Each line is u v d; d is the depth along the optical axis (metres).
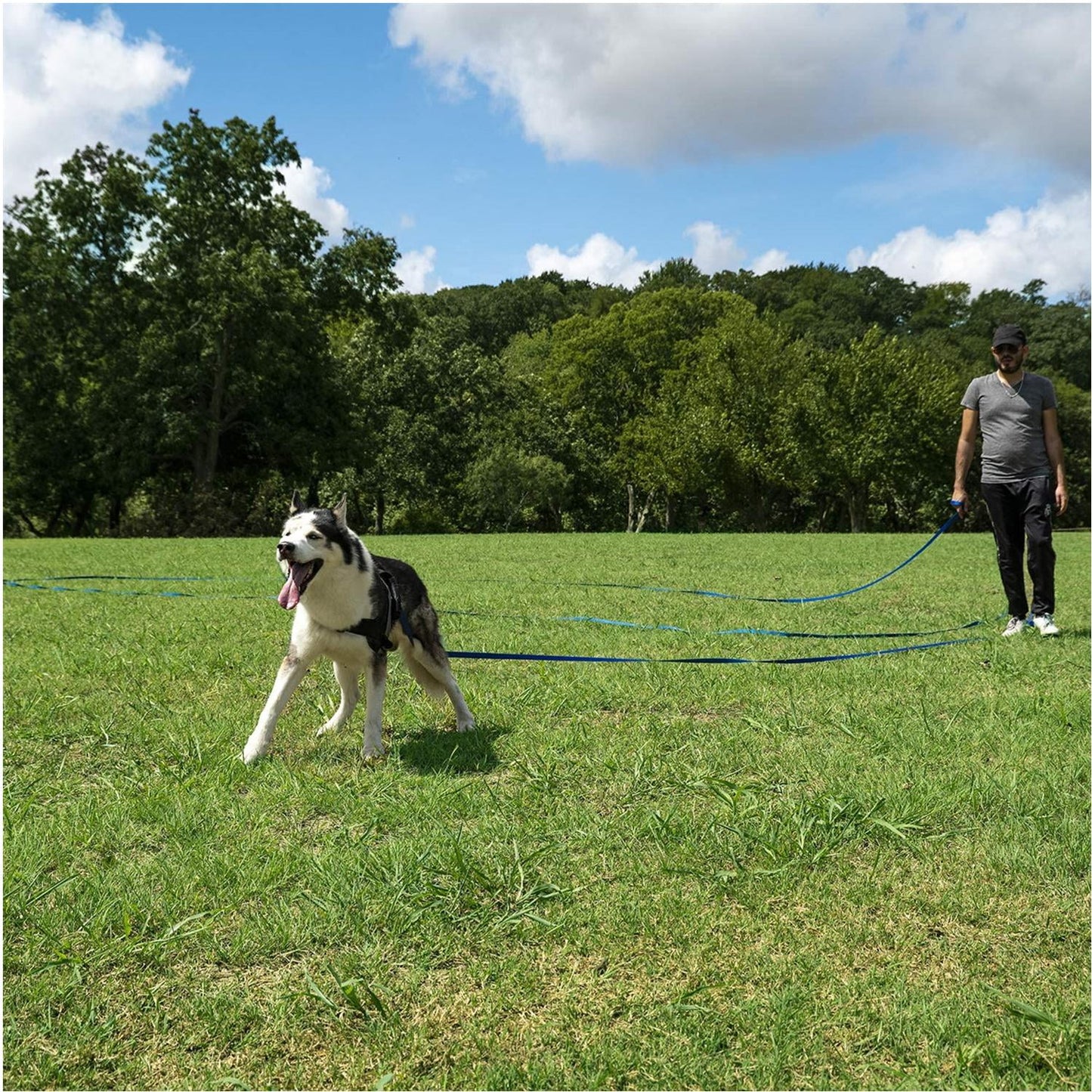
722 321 53.31
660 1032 2.25
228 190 37.62
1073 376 66.31
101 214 36.16
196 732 4.68
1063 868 3.08
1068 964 2.53
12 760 4.36
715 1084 2.09
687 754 4.42
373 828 3.49
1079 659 6.57
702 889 2.99
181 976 2.51
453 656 6.43
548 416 56.59
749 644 7.37
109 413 35.53
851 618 8.95
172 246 36.00
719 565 15.58
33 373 36.69
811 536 28.45
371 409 48.12
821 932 2.71
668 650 7.10
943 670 6.27
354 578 4.32
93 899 2.89
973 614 9.20
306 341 37.06
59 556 17.53
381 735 4.50
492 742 4.60
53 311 35.78
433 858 3.16
